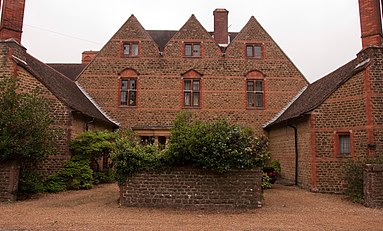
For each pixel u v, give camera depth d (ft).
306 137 49.93
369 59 44.73
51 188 43.62
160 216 29.25
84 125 54.08
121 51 68.28
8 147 35.42
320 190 46.52
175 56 68.33
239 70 68.13
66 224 25.50
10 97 36.94
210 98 67.00
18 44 46.34
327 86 53.57
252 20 70.49
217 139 33.12
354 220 28.50
